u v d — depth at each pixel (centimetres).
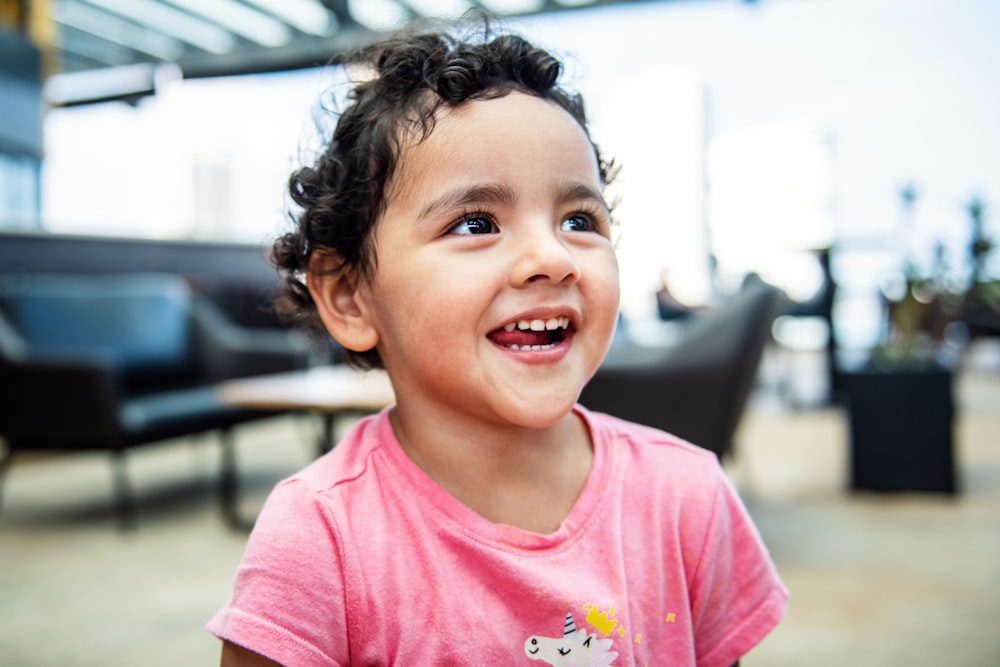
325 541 53
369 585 52
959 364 586
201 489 305
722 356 182
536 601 53
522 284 52
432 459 58
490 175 53
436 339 53
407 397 58
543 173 54
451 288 52
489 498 57
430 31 66
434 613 52
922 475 268
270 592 51
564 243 55
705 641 62
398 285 56
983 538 220
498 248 53
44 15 591
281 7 595
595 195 57
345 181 60
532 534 55
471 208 53
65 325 315
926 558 204
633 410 187
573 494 60
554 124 55
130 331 338
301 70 634
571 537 56
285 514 54
